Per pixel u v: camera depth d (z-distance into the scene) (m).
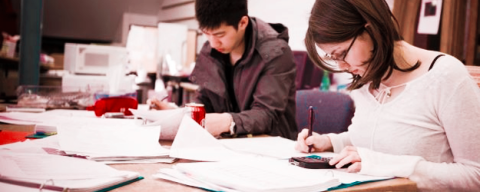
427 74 1.26
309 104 2.51
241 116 1.81
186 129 1.39
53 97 2.58
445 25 2.69
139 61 4.65
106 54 3.37
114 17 6.49
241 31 2.00
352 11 1.12
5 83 3.21
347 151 1.15
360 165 1.10
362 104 1.42
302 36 4.28
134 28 4.65
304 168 1.12
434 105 1.24
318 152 1.43
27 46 3.17
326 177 0.97
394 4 2.81
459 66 1.23
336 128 2.41
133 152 1.22
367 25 1.12
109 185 0.89
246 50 2.05
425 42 2.85
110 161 1.16
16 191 0.80
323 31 1.14
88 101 2.62
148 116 1.70
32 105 2.50
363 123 1.40
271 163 1.10
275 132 1.98
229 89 2.27
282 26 2.20
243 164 1.07
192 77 2.32
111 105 2.14
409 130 1.28
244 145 1.49
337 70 1.26
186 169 1.00
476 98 1.18
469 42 2.71
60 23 6.39
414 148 1.27
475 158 1.16
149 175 1.03
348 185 0.98
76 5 6.25
